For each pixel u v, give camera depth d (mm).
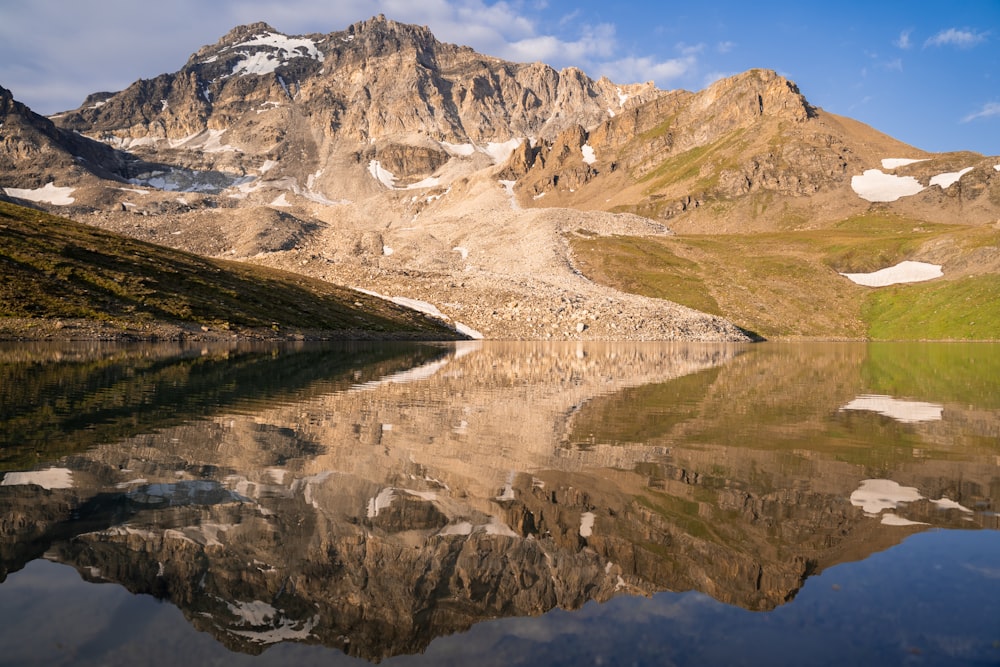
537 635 5141
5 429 14164
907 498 9586
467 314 114750
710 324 115500
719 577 6488
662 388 27453
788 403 22453
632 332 108000
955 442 14586
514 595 6012
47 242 75625
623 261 171375
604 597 5984
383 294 123938
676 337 109188
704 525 8172
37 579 6168
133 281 74438
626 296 131625
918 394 26469
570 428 16000
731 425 16891
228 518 8148
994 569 6695
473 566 6746
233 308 81250
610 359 51312
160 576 6324
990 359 58438
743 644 4906
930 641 4996
